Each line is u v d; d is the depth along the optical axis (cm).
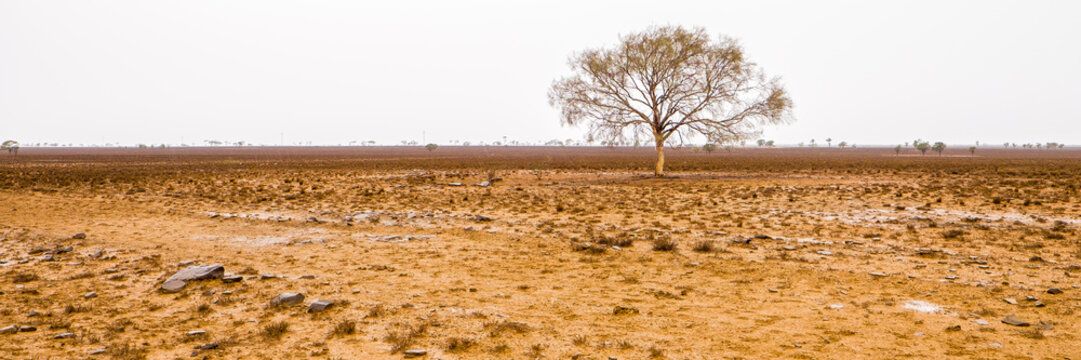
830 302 956
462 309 938
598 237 1625
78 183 3853
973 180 4009
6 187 3500
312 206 2561
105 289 1094
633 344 759
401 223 1978
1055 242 1466
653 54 3966
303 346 768
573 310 930
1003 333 777
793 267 1218
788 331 808
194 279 1132
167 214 2253
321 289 1082
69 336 805
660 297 1006
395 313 920
